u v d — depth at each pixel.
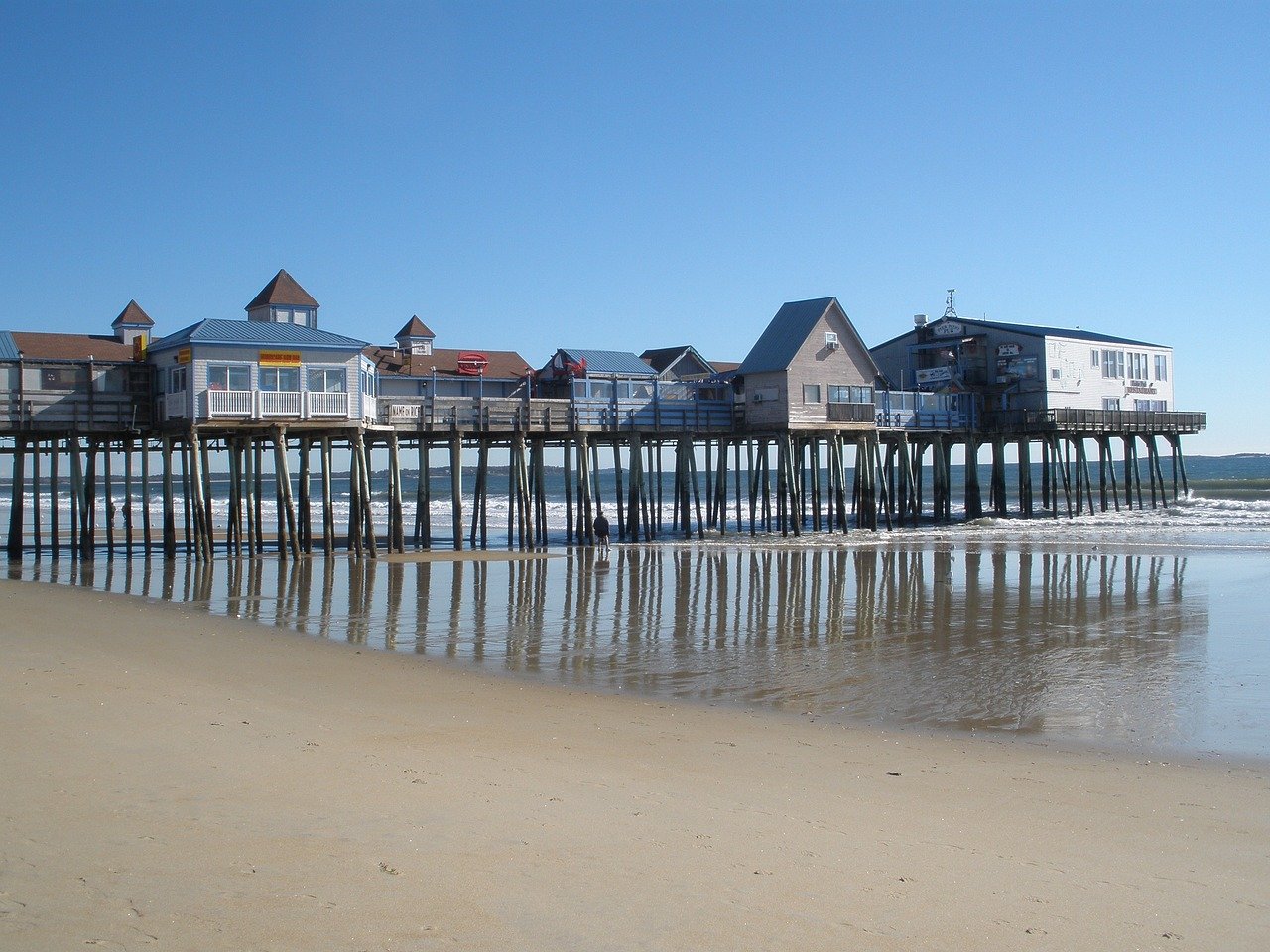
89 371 36.44
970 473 60.66
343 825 8.62
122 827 8.23
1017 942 7.11
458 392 47.69
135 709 12.52
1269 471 141.75
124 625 21.22
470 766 10.97
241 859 7.70
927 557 38.59
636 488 45.62
